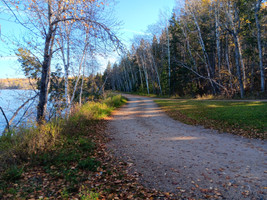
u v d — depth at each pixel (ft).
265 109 36.60
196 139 24.89
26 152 17.58
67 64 33.17
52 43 27.43
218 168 15.48
